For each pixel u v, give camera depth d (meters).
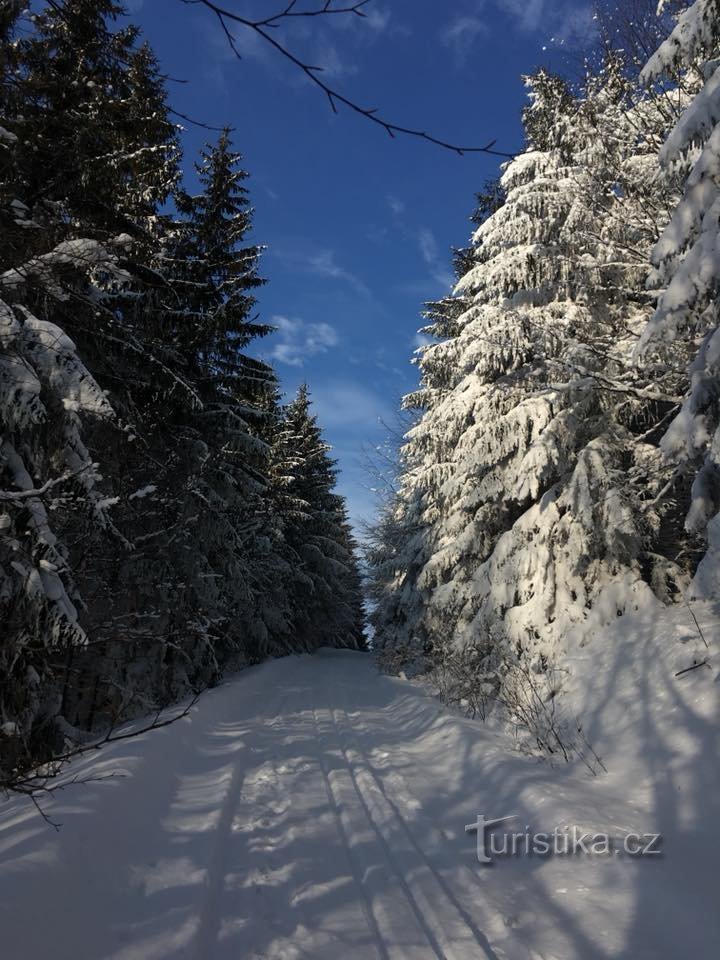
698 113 5.52
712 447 5.30
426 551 16.77
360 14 1.75
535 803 4.79
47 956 2.48
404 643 18.30
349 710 11.42
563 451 9.53
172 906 3.25
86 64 8.27
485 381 11.85
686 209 5.61
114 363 9.58
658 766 5.14
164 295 10.78
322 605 35.19
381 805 5.18
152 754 5.87
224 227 13.57
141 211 10.82
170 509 11.80
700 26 5.64
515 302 10.31
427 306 17.55
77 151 7.33
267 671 17.58
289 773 6.41
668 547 9.91
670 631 7.24
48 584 5.44
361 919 3.27
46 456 5.93
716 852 3.70
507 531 10.70
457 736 7.57
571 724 6.95
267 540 22.61
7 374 5.29
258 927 3.17
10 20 5.62
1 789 3.44
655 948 2.92
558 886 3.59
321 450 35.22
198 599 13.00
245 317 13.17
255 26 1.78
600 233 9.18
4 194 6.00
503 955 2.91
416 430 15.52
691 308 5.76
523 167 10.12
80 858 3.34
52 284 5.27
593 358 9.14
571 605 8.95
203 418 13.05
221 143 13.60
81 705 10.02
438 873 3.83
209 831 4.40
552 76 9.34
